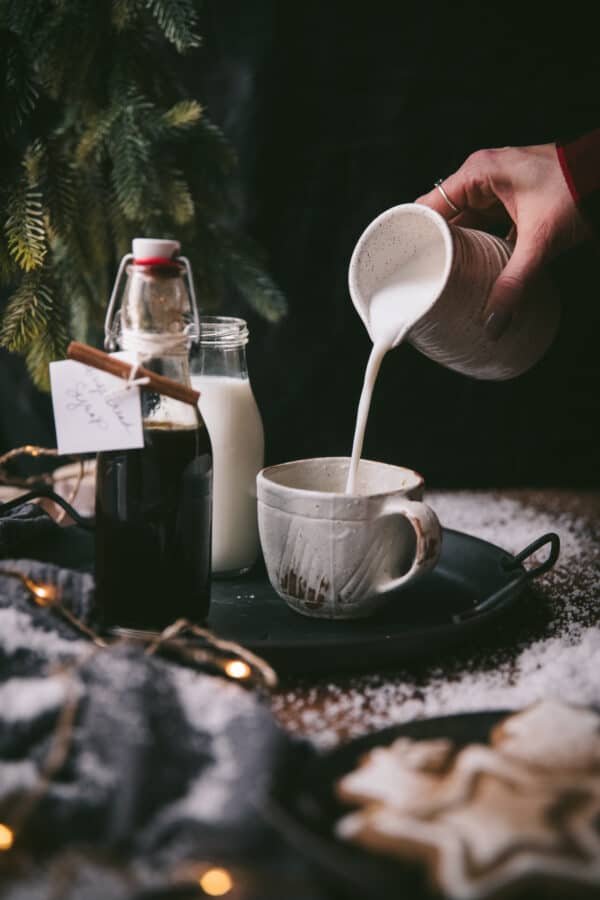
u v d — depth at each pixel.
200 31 1.22
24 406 1.33
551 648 0.76
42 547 0.85
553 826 0.52
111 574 0.71
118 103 0.91
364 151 1.25
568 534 1.02
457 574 0.86
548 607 0.83
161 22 0.88
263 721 0.57
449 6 1.21
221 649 0.69
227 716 0.58
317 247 1.29
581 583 0.89
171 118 0.91
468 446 1.36
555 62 1.21
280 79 1.23
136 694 0.57
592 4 1.20
